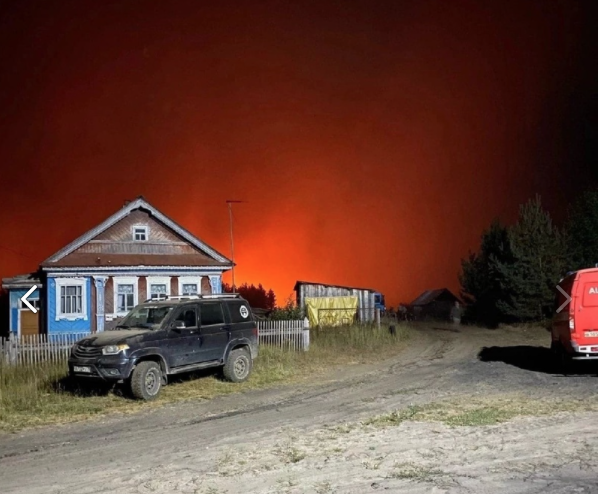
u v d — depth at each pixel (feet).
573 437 27.40
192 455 27.27
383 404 38.65
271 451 27.27
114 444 30.45
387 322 104.42
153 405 41.11
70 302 84.07
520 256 103.24
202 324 47.78
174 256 90.74
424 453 25.71
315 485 22.02
